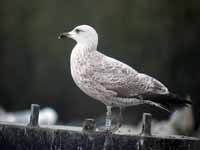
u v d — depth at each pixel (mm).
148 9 23406
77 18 23594
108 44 23094
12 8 24422
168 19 23516
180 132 13000
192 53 23562
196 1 23656
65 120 23016
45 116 16688
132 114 20844
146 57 23203
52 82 23516
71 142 6895
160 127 13422
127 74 7852
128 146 6750
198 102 21641
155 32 23328
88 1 23516
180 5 23641
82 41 7941
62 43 23531
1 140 7328
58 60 23516
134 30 23219
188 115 12891
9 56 24328
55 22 23781
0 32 24484
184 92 23250
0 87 24281
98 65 7836
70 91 23188
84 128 6988
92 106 22781
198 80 23344
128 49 23062
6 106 24312
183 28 23594
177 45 23453
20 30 24328
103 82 7801
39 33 23938
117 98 7863
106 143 6777
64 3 23750
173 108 7941
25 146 7164
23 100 24078
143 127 6969
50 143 7012
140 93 7844
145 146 6750
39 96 23734
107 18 23250
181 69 23406
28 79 24000
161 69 23234
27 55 24109
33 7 24188
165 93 7855
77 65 7910
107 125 7891
